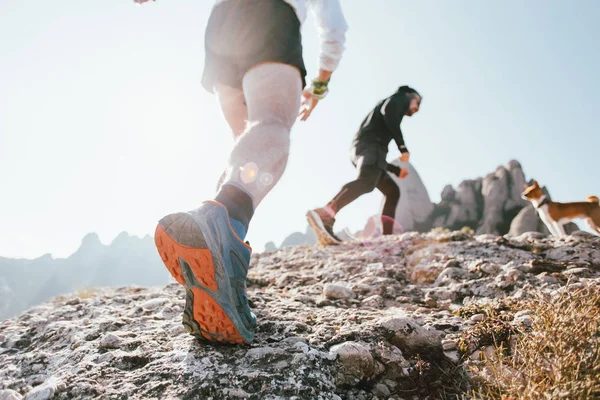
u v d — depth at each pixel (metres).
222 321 1.39
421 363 1.51
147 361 1.46
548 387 1.22
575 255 2.69
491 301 2.06
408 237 4.09
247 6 1.66
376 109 5.34
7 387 1.40
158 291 2.69
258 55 1.65
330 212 4.67
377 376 1.47
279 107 1.65
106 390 1.26
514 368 1.40
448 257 3.02
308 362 1.41
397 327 1.64
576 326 1.41
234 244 1.39
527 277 2.34
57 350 1.69
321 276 3.04
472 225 58.91
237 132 2.08
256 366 1.39
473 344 1.59
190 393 1.24
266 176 1.51
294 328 1.71
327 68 2.16
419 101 5.47
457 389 1.42
